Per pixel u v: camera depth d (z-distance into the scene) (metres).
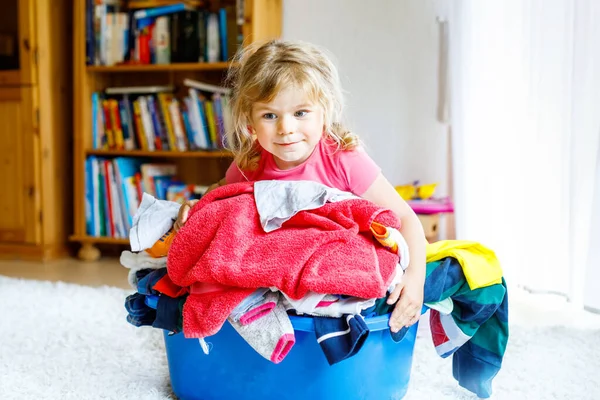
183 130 2.34
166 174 2.48
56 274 2.14
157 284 0.99
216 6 2.40
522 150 1.84
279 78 0.99
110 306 1.65
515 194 1.87
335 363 0.90
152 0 2.36
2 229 2.42
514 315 1.66
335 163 1.11
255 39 2.15
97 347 1.33
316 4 2.37
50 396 1.06
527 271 1.83
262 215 0.94
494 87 1.91
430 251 1.06
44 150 2.38
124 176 2.38
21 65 2.36
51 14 2.41
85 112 2.39
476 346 1.07
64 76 2.50
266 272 0.86
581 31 1.61
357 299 0.88
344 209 0.95
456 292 1.02
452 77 2.01
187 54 2.30
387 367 0.97
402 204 1.09
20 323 1.49
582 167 1.64
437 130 2.28
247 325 0.88
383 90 2.32
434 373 1.20
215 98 2.27
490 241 1.93
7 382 1.12
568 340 1.39
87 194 2.40
